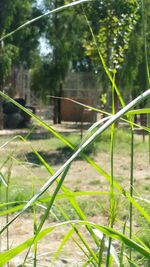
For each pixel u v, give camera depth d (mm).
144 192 10836
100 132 1233
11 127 31312
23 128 31328
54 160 16469
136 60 26000
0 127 29875
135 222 7695
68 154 16594
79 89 38031
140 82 28703
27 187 9461
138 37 25500
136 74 26656
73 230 1801
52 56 34250
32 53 37562
